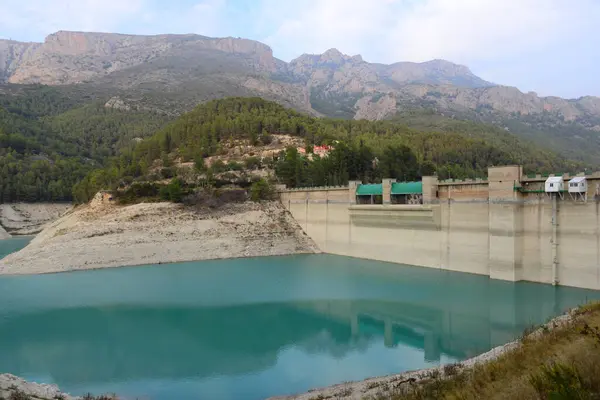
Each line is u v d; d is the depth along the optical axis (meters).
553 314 64.06
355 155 155.75
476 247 89.19
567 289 74.25
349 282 90.62
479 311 68.38
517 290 76.12
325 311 73.25
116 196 144.50
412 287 83.62
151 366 54.16
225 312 74.06
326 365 53.25
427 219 97.81
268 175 160.00
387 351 56.84
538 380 23.23
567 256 75.00
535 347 34.06
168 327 67.62
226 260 118.88
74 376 51.81
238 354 57.19
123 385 49.50
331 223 127.56
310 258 120.25
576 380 22.00
